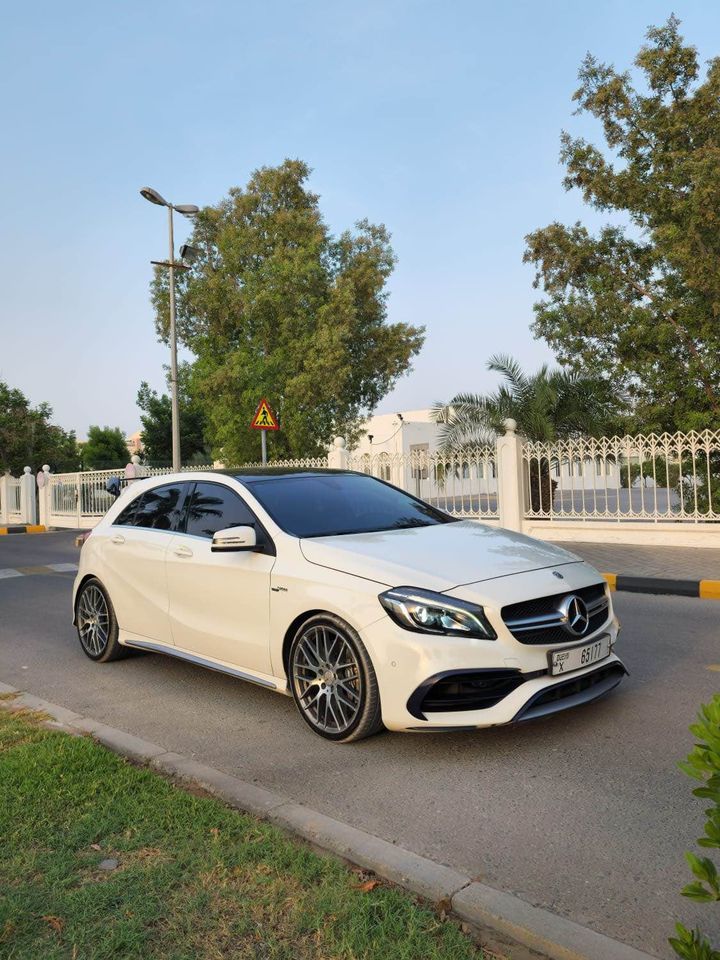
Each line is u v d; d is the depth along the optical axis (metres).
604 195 14.97
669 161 14.42
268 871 2.89
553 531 13.88
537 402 15.40
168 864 2.94
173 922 2.58
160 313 27.69
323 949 2.44
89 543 6.59
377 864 2.95
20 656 7.10
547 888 2.87
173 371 19.50
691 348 14.70
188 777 3.87
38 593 11.12
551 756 4.13
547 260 15.82
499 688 4.01
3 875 2.90
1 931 2.54
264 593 4.77
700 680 5.45
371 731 4.29
